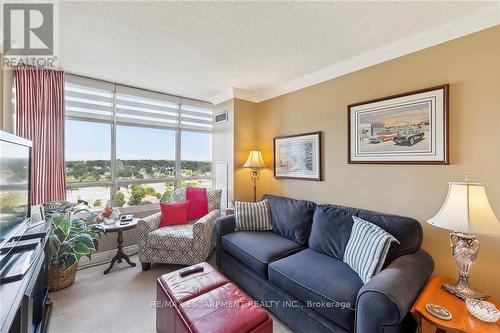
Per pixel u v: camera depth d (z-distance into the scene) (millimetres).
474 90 1728
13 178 1512
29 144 1811
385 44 2123
